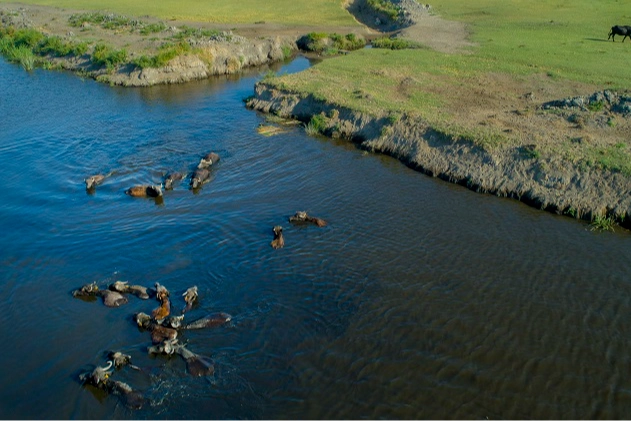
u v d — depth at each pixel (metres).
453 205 27.77
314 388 17.48
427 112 35.03
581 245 24.45
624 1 70.00
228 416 16.53
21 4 86.19
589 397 17.20
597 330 19.70
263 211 27.23
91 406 17.02
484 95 37.97
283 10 77.88
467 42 53.53
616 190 26.53
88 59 54.16
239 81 50.31
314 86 41.25
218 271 22.80
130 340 19.36
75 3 84.81
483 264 23.17
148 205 27.94
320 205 27.78
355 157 33.09
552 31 55.72
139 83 48.91
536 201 27.52
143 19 71.12
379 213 27.05
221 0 85.12
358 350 18.88
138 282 22.22
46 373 18.23
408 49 52.38
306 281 22.17
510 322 20.08
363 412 16.70
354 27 68.88
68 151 34.12
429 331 19.69
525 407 16.89
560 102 34.59
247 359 18.50
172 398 17.09
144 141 35.50
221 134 36.56
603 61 43.97
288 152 33.78
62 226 26.17
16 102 44.19
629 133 30.56
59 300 21.39
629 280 22.14
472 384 17.66
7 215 27.16
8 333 19.89
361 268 22.94
